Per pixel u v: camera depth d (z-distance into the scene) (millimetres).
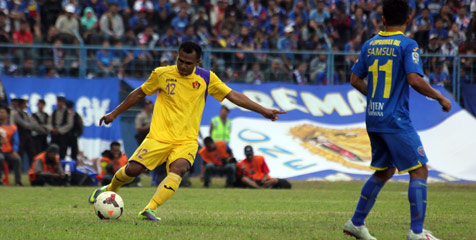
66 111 60469
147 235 20156
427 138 62469
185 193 45875
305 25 76875
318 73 69688
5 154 54531
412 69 19719
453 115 64062
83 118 63344
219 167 54344
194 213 29203
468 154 60844
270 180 54000
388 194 45938
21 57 67562
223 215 28203
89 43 70688
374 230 22797
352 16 79500
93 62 67938
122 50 68688
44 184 53906
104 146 62562
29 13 77750
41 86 64000
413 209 19812
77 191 46625
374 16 78875
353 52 69562
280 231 21844
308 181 60562
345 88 67000
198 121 25406
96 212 25266
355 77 21438
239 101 25281
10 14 77562
